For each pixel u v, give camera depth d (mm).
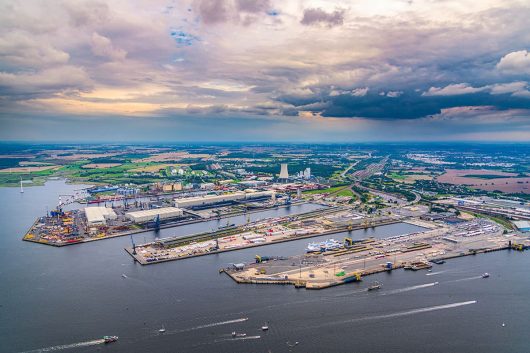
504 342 193250
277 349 187625
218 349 188250
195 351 187000
